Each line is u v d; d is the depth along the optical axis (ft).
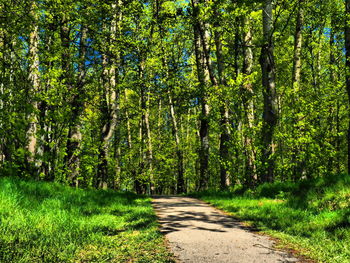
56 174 34.01
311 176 40.34
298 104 38.14
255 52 66.44
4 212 15.80
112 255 12.33
